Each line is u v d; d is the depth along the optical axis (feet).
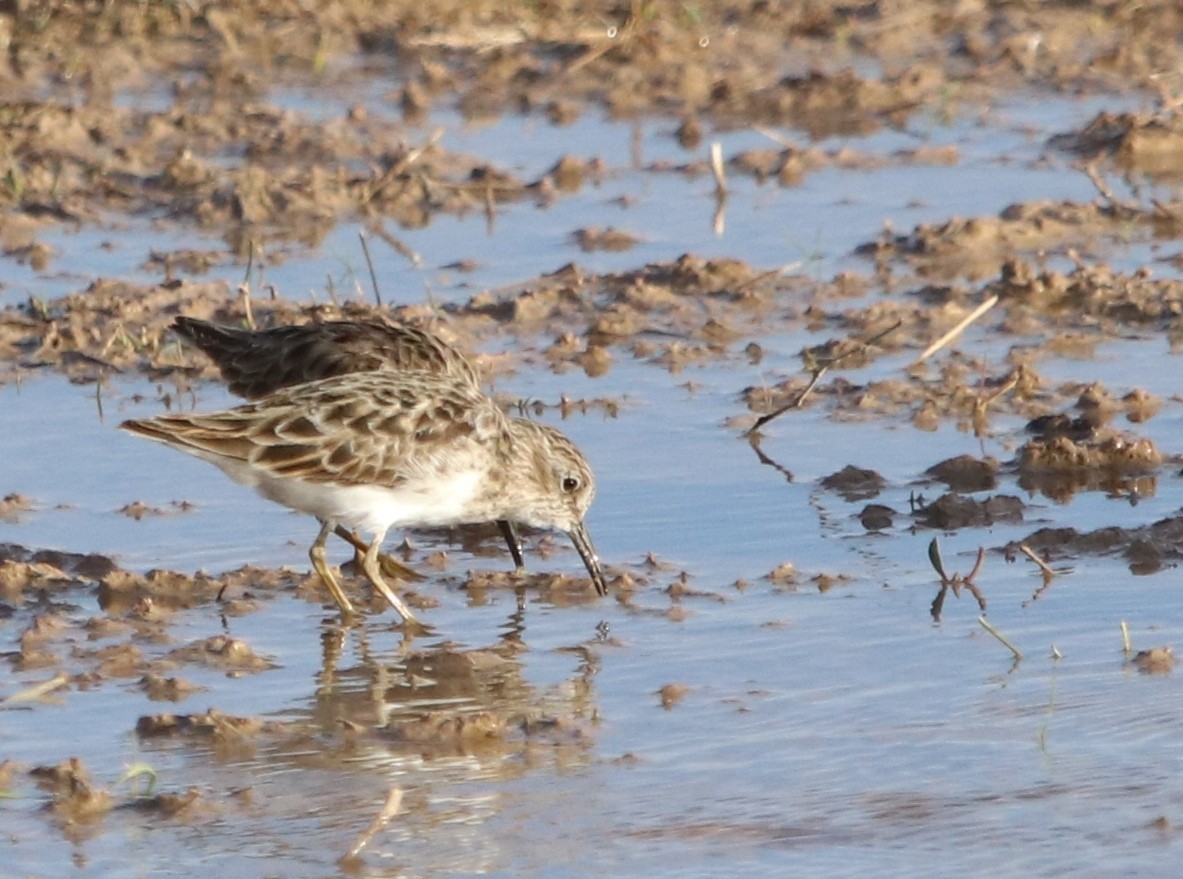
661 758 33.32
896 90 79.51
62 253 64.39
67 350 56.34
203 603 41.22
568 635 39.29
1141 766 32.37
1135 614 39.22
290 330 47.57
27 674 37.27
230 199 68.08
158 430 40.22
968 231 64.64
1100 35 85.40
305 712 35.70
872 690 35.96
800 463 48.44
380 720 35.29
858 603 40.29
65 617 40.14
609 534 44.70
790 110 78.84
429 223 67.82
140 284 61.16
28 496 46.60
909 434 50.19
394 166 70.74
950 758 32.94
